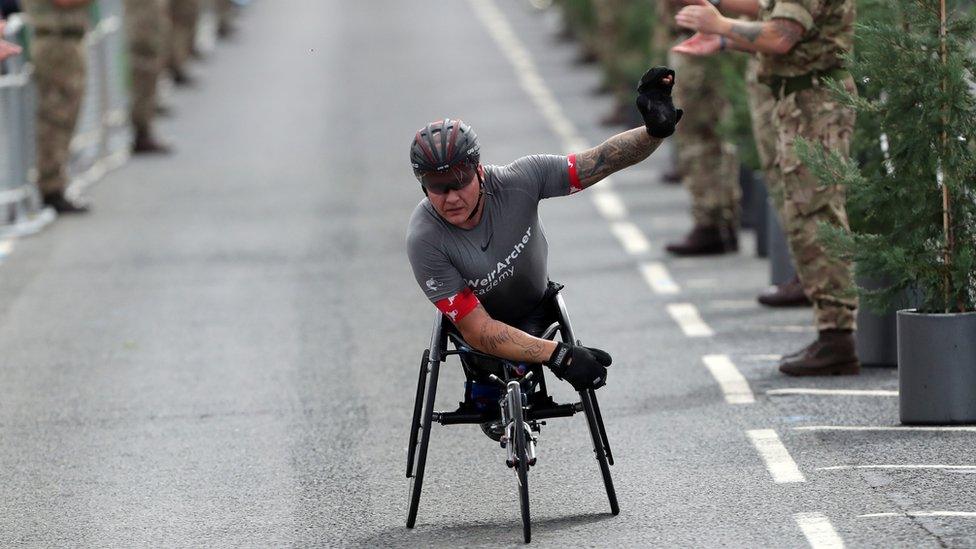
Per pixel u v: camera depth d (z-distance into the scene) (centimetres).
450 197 2158
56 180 5647
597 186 6084
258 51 10500
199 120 8019
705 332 3703
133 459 2838
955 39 2745
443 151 2131
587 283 4334
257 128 7700
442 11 12575
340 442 2895
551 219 5391
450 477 2653
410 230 2242
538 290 2314
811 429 2819
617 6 8119
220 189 6144
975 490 2389
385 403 3166
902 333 2808
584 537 2273
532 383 2359
